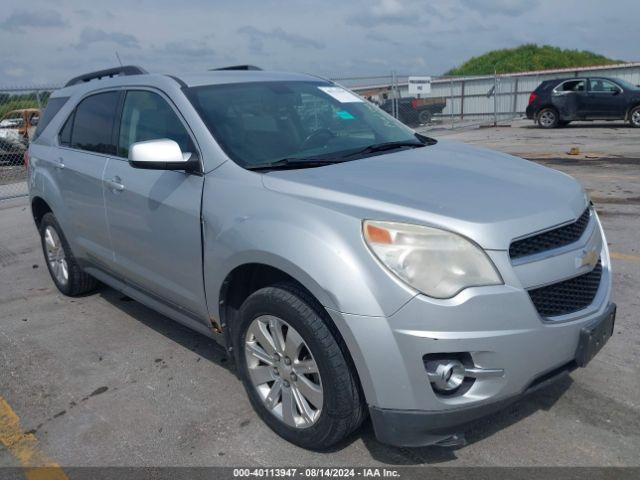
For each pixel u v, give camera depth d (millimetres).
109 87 4504
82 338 4516
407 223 2582
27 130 13555
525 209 2727
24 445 3215
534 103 20047
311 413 2893
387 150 3732
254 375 3150
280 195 2959
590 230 3023
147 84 4066
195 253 3365
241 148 3424
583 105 19094
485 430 3094
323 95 4238
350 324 2539
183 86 3828
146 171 3777
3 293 5676
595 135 16531
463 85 25719
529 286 2578
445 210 2643
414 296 2469
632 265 5348
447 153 3688
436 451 2953
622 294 4707
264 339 3020
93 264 4723
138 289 4199
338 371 2676
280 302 2826
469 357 2531
